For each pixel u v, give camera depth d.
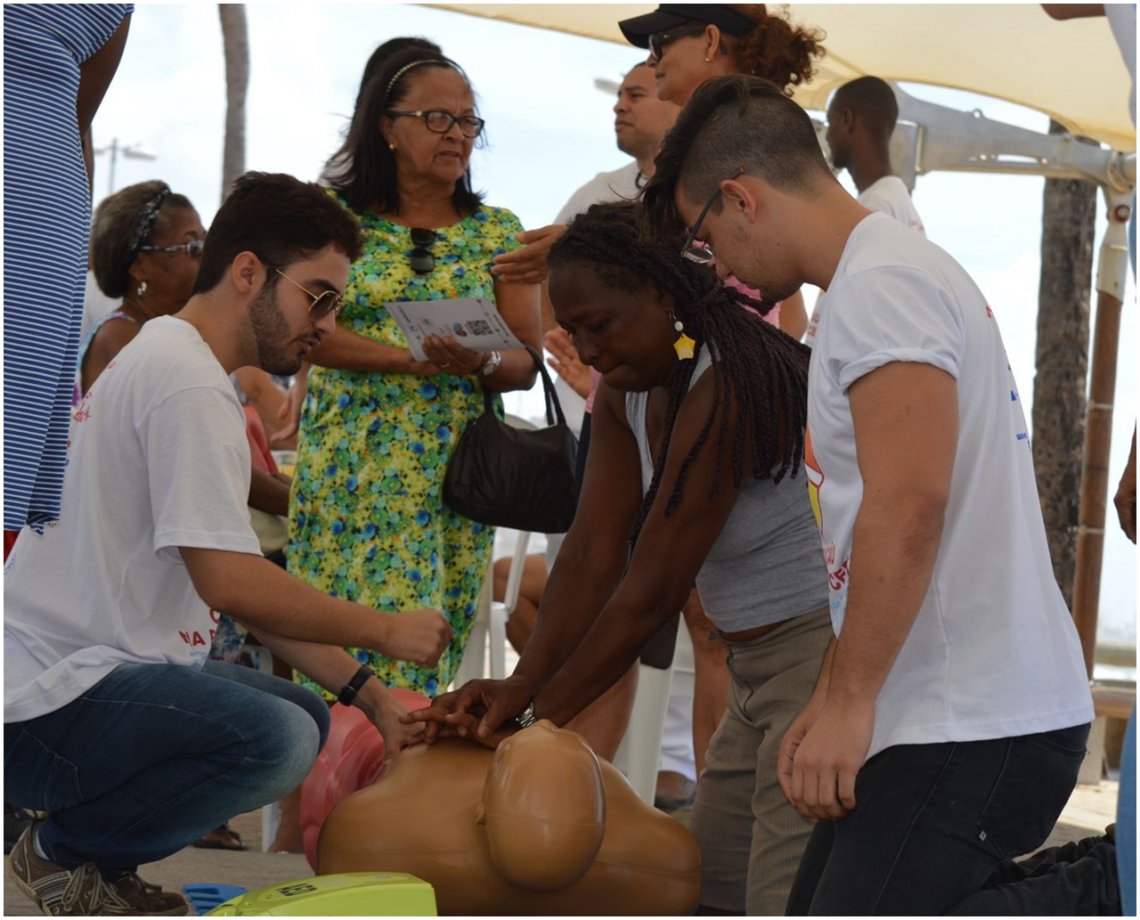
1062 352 9.20
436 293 3.66
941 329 1.96
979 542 2.02
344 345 3.55
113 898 2.72
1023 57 6.44
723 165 2.16
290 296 2.80
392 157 3.75
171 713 2.60
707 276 2.46
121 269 4.03
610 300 2.44
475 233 3.77
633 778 3.78
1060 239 9.22
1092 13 3.57
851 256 2.06
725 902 2.67
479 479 3.54
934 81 6.72
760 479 2.46
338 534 3.60
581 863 2.08
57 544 2.65
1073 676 2.07
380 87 3.71
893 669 2.04
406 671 3.52
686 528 2.41
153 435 2.61
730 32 3.35
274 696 2.72
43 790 2.66
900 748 2.02
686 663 4.68
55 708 2.58
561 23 6.41
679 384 2.45
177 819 2.68
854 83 5.00
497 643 4.47
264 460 4.70
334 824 2.30
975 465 2.02
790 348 2.52
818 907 2.02
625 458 2.73
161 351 2.66
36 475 2.30
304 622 2.64
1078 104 6.75
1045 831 2.09
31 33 2.23
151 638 2.70
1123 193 6.99
